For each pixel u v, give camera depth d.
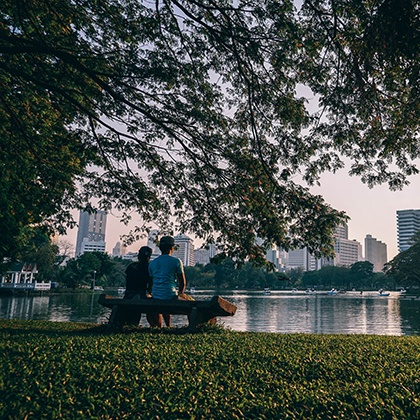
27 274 85.69
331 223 7.95
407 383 3.79
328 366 4.36
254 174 8.87
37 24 10.03
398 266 101.25
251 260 8.52
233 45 8.67
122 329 6.96
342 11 7.39
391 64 7.31
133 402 3.11
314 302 74.06
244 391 3.48
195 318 6.72
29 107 11.60
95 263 102.75
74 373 3.75
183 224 10.23
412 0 6.07
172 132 9.59
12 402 2.96
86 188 11.37
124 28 9.41
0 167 10.66
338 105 8.08
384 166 8.63
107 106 10.37
